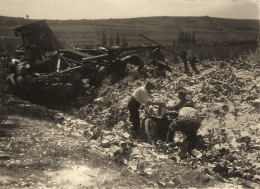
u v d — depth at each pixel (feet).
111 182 16.31
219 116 26.73
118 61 40.16
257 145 21.49
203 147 22.45
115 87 36.86
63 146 20.72
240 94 31.73
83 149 20.42
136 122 25.84
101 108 31.01
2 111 28.71
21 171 16.60
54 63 37.83
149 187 16.24
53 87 34.12
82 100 34.50
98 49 43.96
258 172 18.89
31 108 30.60
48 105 33.73
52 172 16.89
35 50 39.29
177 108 25.30
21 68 35.22
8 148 19.61
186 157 20.75
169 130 23.00
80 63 38.42
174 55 46.09
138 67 41.98
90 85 38.63
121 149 20.16
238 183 17.56
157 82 36.40
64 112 31.37
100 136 23.27
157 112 27.09
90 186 15.72
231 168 18.98
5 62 41.68
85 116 29.81
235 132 23.82
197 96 30.35
